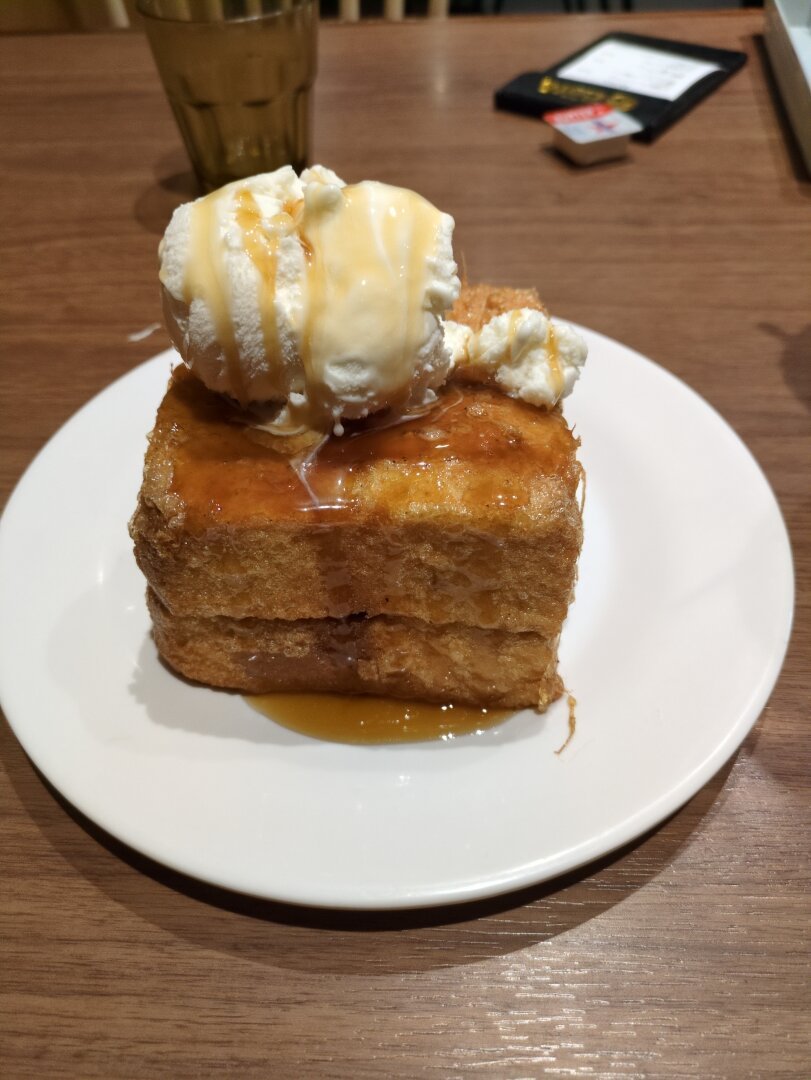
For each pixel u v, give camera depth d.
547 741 0.22
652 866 0.20
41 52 0.53
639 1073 0.17
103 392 0.30
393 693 0.24
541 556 0.21
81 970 0.19
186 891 0.20
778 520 0.26
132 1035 0.18
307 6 0.38
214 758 0.21
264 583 0.22
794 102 0.45
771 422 0.31
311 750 0.22
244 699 0.23
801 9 0.47
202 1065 0.17
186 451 0.22
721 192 0.43
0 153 0.46
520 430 0.22
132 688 0.23
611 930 0.19
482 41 0.53
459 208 0.42
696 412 0.29
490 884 0.18
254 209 0.20
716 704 0.21
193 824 0.19
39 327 0.36
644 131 0.45
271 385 0.21
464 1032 0.18
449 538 0.21
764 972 0.19
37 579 0.25
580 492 0.27
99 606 0.24
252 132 0.40
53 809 0.21
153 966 0.19
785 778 0.22
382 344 0.20
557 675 0.23
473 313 0.26
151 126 0.48
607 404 0.30
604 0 0.83
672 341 0.35
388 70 0.51
